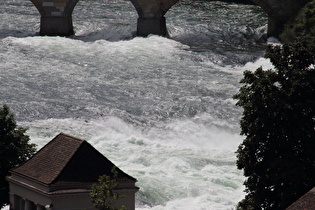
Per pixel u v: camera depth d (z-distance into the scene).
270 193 137.25
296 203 104.62
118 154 191.12
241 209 140.12
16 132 145.25
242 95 142.75
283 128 138.00
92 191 116.69
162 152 194.25
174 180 174.50
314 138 138.00
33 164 125.25
